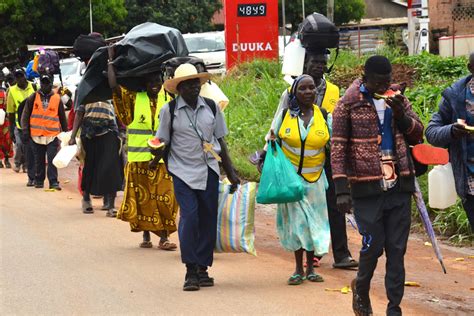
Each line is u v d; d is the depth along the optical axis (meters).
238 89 22.08
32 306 8.77
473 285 9.68
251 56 27.80
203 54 33.22
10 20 45.62
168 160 9.77
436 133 8.27
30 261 10.88
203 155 9.67
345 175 7.71
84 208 14.84
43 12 46.25
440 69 20.31
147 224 11.61
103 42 13.83
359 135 7.66
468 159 8.28
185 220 9.45
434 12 38.25
